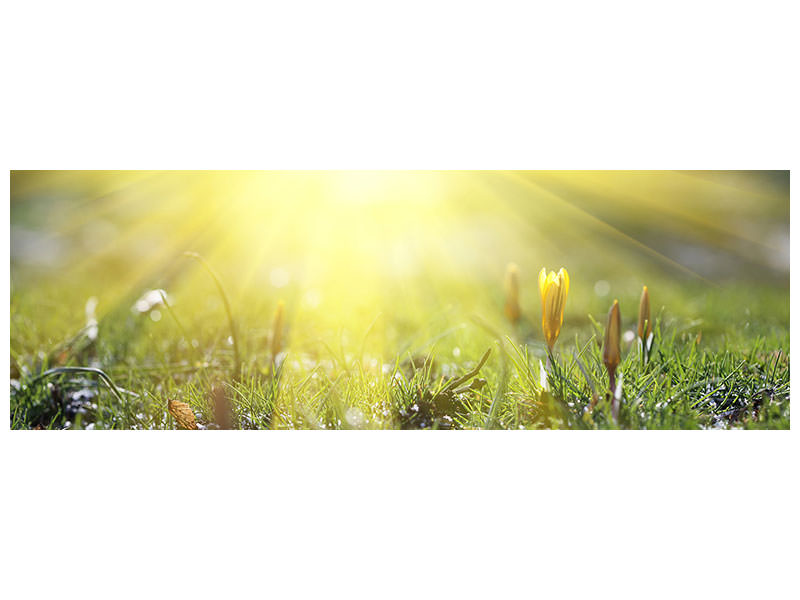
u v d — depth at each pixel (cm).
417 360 47
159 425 38
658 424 34
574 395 35
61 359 47
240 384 38
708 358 40
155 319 56
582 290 74
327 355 50
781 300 63
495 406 35
